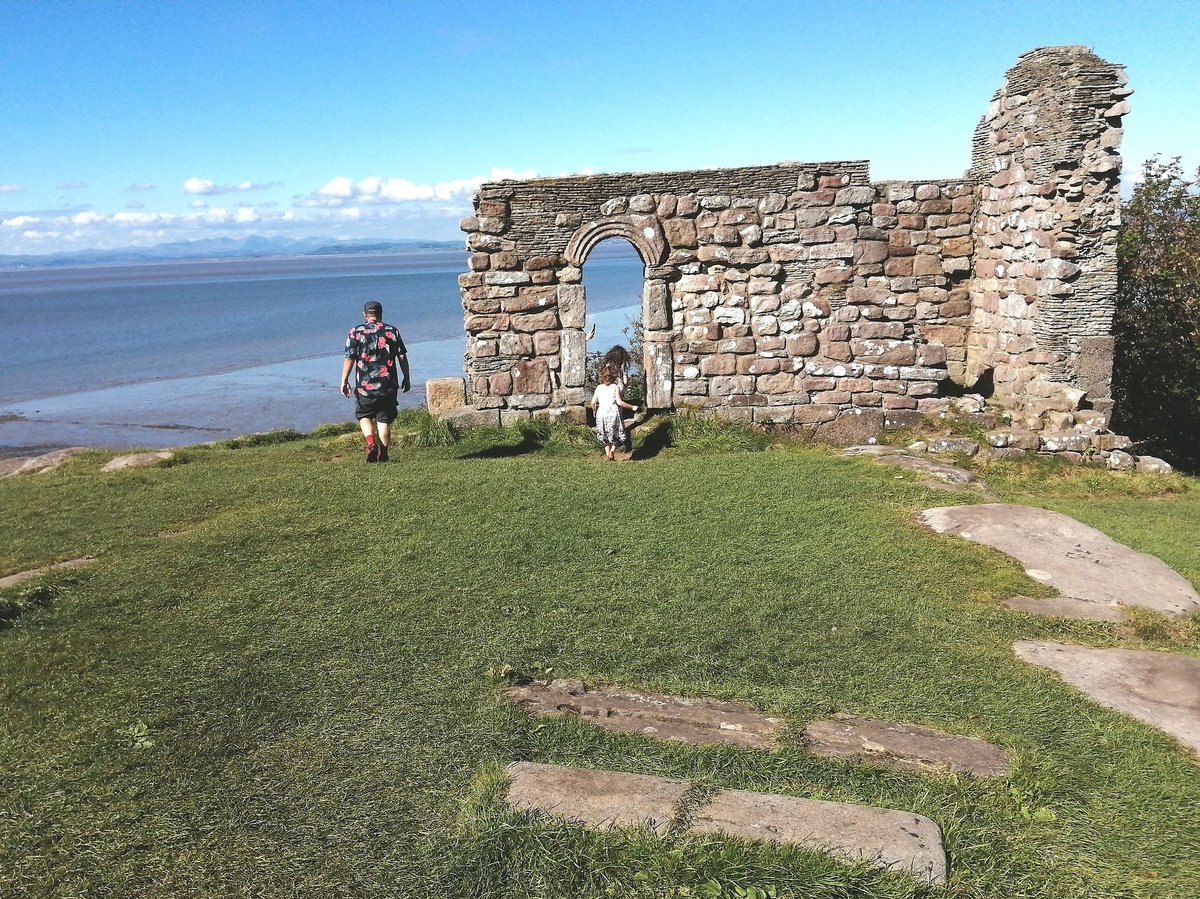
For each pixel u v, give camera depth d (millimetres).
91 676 5289
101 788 4168
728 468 10766
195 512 9016
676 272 13609
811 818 3734
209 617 6156
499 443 12898
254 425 28375
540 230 13336
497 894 3480
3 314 89438
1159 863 3621
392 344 11602
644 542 7758
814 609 6316
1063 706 4926
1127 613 6344
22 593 6418
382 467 11164
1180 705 4949
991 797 4043
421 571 7043
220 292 134000
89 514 9062
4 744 4539
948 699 5043
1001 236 13539
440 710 4871
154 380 39062
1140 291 17312
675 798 3883
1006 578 6883
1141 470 12172
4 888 3518
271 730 4688
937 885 3406
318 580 6863
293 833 3859
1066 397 12344
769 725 4691
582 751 4453
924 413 13562
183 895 3494
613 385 11805
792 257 13594
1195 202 17297
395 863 3666
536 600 6445
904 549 7559
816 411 13805
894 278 13898
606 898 3420
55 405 33000
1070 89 11883
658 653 5609
